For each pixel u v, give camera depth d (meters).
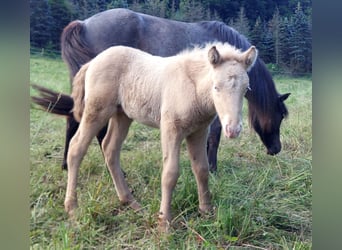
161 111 3.15
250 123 4.45
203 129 3.21
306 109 4.54
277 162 4.15
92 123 3.40
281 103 4.36
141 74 3.34
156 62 3.38
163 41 4.32
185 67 3.14
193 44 4.37
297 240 3.01
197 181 3.30
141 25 4.27
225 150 4.55
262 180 3.72
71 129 3.86
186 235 2.96
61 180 3.70
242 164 4.28
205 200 3.30
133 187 3.76
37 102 3.83
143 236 2.99
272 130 4.38
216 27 4.38
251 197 3.50
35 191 3.37
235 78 2.71
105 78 3.39
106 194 3.53
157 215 3.06
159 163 4.01
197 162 3.27
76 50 4.01
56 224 3.05
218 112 2.76
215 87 2.75
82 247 2.79
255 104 4.31
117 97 3.44
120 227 3.11
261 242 2.99
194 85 3.03
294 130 4.61
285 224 3.25
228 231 3.02
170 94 3.11
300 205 3.50
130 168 3.95
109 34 4.14
